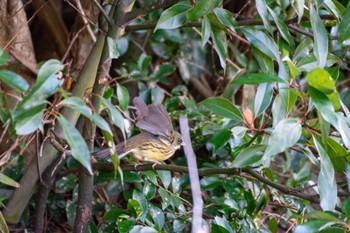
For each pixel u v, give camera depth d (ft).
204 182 29.48
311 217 20.62
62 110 25.31
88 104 21.65
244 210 28.22
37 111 17.28
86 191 26.07
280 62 22.95
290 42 23.70
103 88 24.18
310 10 22.43
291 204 28.73
